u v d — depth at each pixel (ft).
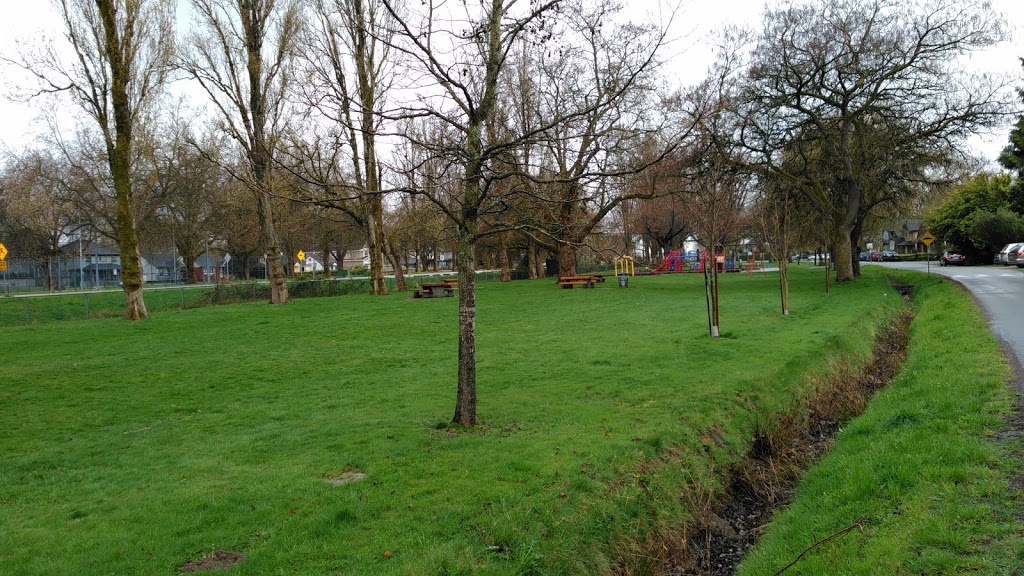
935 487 19.44
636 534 21.12
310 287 125.18
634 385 37.24
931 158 100.42
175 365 49.29
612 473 23.50
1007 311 56.59
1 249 136.46
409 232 117.70
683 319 68.90
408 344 57.16
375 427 30.12
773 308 78.64
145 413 35.04
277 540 18.33
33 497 22.41
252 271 276.82
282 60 80.69
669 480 24.48
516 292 115.55
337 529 19.07
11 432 31.50
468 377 29.73
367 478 23.07
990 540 15.93
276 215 141.59
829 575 16.78
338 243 219.82
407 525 19.21
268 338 62.85
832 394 39.60
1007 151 152.25
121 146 77.92
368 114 30.91
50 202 152.35
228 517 20.03
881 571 15.71
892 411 29.30
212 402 37.35
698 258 255.91
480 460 24.44
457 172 31.86
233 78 85.97
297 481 22.93
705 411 31.45
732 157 92.53
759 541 22.50
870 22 101.55
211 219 186.80
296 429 30.48
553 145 32.50
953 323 51.72
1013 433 22.74
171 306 113.19
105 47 78.33
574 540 19.44
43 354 54.95
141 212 153.17
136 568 16.96
